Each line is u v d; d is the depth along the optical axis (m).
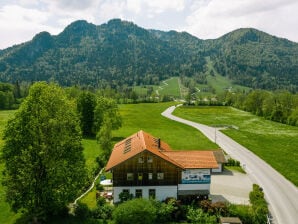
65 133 44.16
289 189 63.56
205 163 54.94
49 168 42.56
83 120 107.00
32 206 43.22
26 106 43.44
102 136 76.81
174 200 49.34
